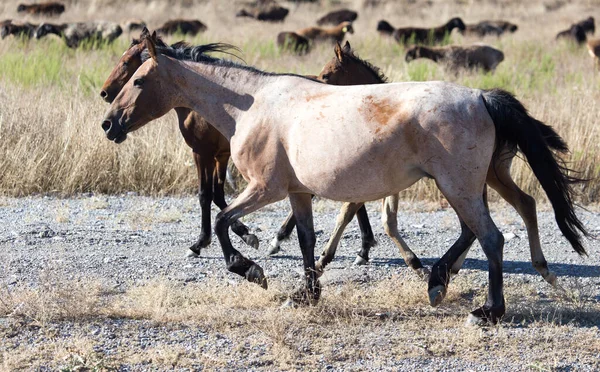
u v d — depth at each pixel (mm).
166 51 19594
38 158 32031
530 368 15617
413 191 31547
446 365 15750
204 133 23844
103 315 18094
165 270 21922
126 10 106062
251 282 19688
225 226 18500
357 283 21016
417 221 28438
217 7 113438
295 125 17750
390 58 59656
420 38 71688
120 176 32250
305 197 19172
